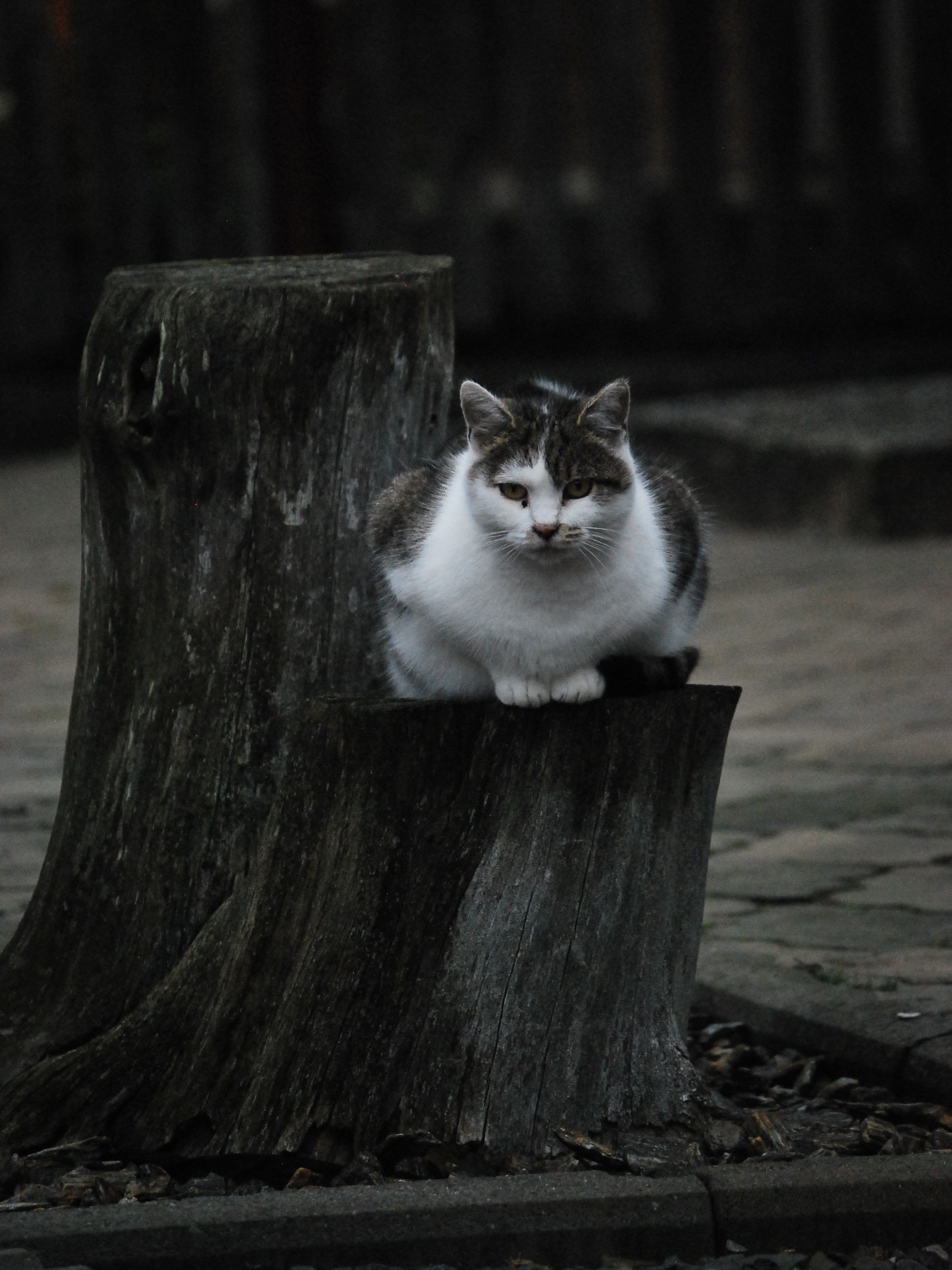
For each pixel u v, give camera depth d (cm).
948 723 1361
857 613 1822
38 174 2969
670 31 3183
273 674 681
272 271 705
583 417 664
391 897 630
